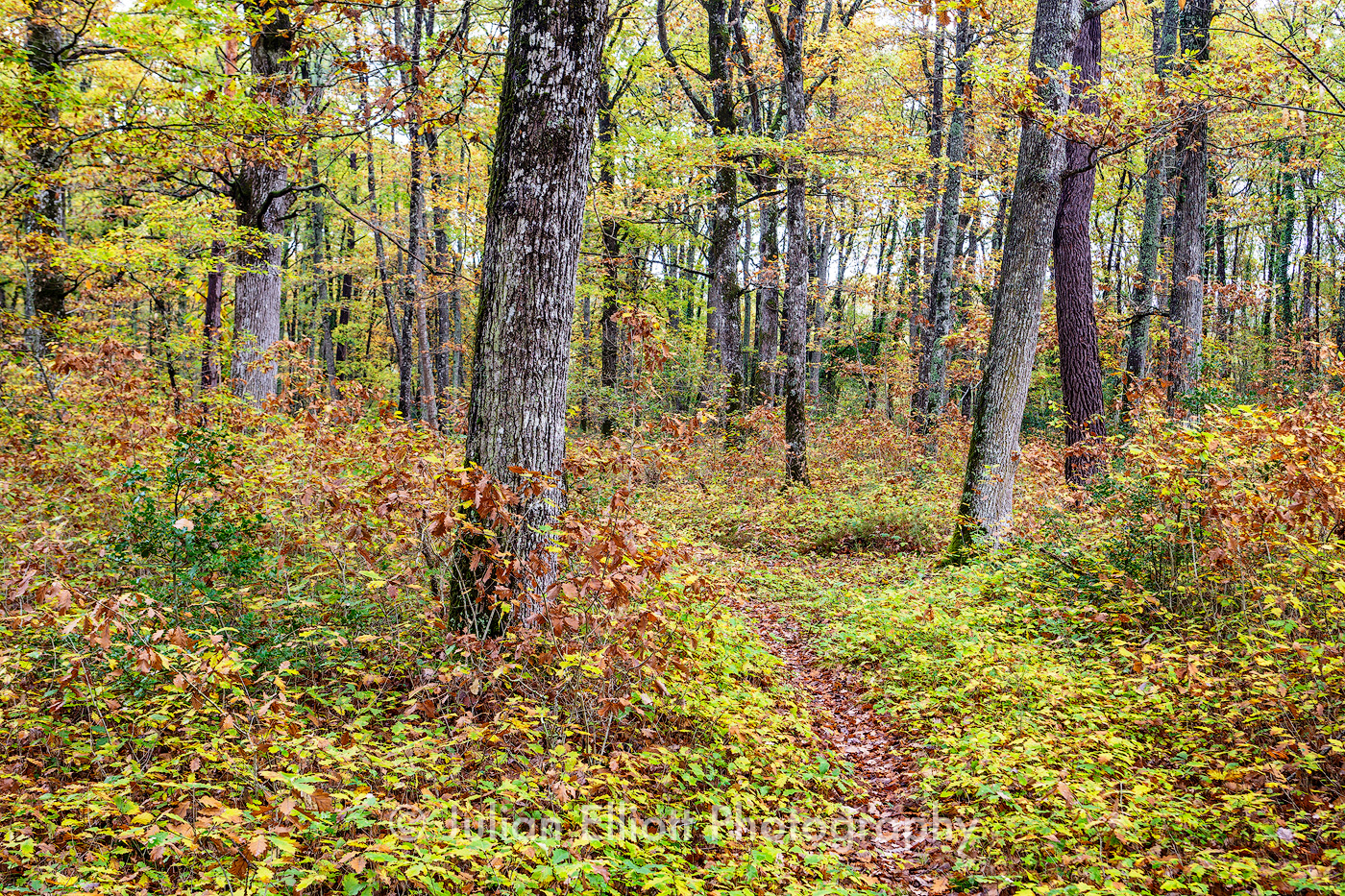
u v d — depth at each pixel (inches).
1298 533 237.9
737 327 725.9
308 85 366.3
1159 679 218.8
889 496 526.9
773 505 530.3
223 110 360.8
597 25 218.5
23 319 441.4
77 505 269.1
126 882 116.0
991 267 911.0
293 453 272.4
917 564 416.8
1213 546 242.7
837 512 522.6
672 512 502.0
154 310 762.8
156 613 150.3
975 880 159.3
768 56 784.3
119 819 135.6
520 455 218.2
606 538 183.6
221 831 119.6
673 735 205.6
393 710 189.3
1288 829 152.6
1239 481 243.1
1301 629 213.6
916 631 291.3
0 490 253.3
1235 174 985.5
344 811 123.2
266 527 238.4
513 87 215.6
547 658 201.0
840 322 1305.4
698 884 140.9
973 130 802.2
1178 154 663.8
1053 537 343.0
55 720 167.9
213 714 169.5
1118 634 268.5
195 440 238.2
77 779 152.9
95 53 394.9
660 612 209.0
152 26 344.8
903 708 254.8
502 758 160.4
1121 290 987.3
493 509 191.3
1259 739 191.6
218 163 451.8
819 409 1024.9
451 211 762.8
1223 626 239.1
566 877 122.0
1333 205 1187.3
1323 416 256.5
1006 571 331.3
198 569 208.7
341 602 210.7
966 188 841.5
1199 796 174.9
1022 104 350.3
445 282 828.0
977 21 661.9
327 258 1214.3
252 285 473.7
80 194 629.9
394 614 223.3
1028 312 401.7
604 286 772.6
